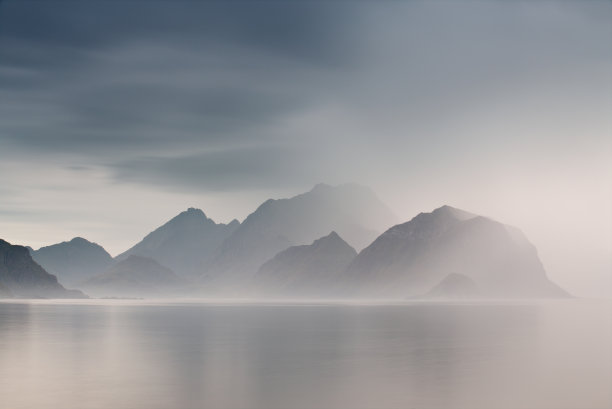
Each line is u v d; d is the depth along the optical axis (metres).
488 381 54.31
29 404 45.78
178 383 53.62
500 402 46.12
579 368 61.81
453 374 58.06
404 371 59.81
